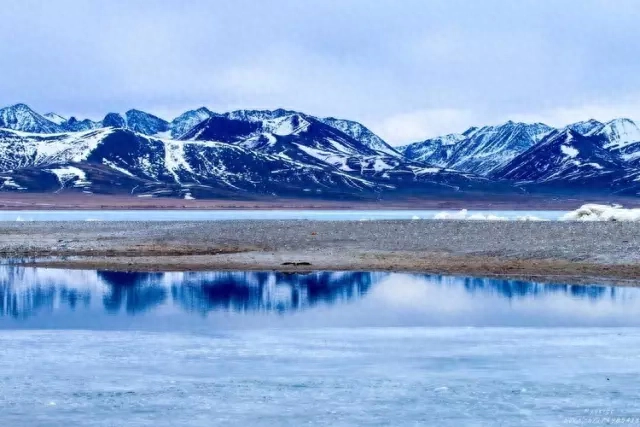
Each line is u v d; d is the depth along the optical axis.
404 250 50.97
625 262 42.97
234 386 21.36
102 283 39.88
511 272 41.84
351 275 42.09
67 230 76.25
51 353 24.92
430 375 22.33
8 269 45.28
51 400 20.19
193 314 31.72
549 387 21.12
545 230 60.25
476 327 28.72
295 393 20.75
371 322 29.86
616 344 25.73
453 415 19.02
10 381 21.84
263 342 26.47
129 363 23.73
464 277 40.78
